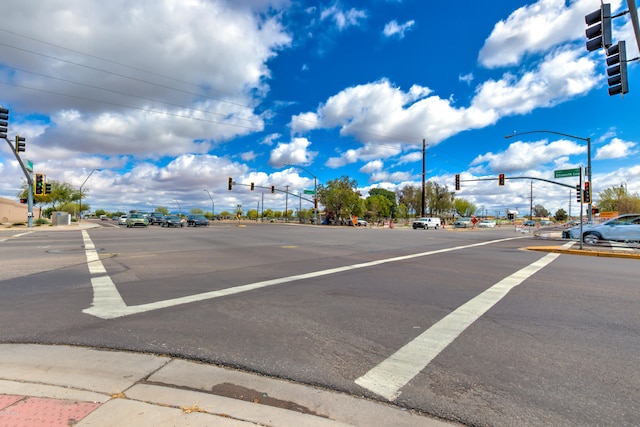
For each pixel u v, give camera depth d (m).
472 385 3.29
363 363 3.74
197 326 4.82
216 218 115.31
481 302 6.19
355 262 11.23
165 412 2.74
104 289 7.04
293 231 33.06
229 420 2.66
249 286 7.39
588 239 19.84
